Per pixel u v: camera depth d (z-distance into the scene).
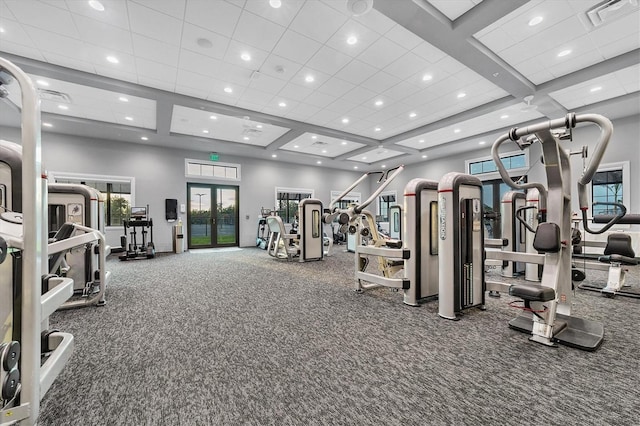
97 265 4.05
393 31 3.63
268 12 3.27
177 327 2.47
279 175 10.91
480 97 5.57
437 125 6.87
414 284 3.07
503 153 8.48
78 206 3.63
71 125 6.62
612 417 1.33
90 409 1.41
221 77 4.74
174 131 7.50
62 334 1.46
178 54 4.05
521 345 2.10
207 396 1.51
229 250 8.94
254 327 2.47
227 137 8.09
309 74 4.67
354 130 7.61
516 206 4.68
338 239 11.38
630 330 2.36
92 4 3.09
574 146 6.79
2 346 0.93
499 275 4.67
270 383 1.63
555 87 4.85
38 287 1.05
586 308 2.96
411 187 3.10
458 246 2.71
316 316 2.76
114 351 2.02
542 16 3.36
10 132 6.56
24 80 1.04
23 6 3.10
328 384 1.62
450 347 2.07
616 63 4.18
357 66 4.43
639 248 5.72
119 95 5.25
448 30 3.47
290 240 8.00
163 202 8.63
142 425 1.30
